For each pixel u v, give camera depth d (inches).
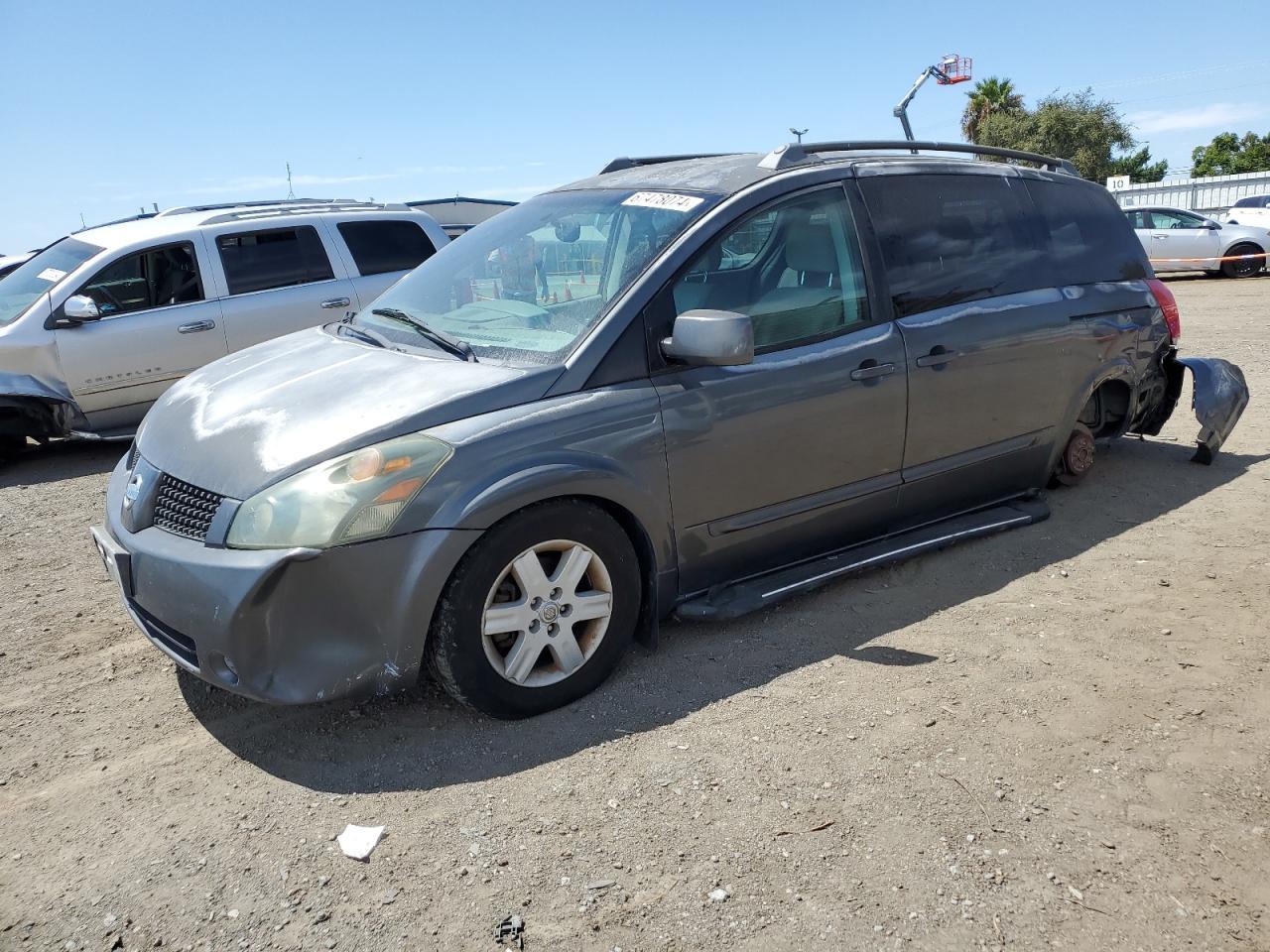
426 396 122.3
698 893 92.9
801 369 145.8
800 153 158.6
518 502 117.8
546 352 130.9
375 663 114.3
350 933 89.4
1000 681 131.2
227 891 95.6
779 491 147.1
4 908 94.1
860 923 88.5
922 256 166.7
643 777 111.7
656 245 139.3
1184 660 135.7
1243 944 85.3
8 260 432.1
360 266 334.0
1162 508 200.5
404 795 110.0
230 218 320.2
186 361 303.4
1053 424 189.2
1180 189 1316.4
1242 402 229.9
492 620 119.6
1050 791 107.1
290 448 116.9
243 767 117.4
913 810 104.3
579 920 90.0
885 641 144.3
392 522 112.0
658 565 135.5
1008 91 1971.0
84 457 307.1
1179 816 102.5
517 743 120.0
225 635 109.1
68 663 147.9
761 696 129.0
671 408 132.5
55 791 113.7
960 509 180.7
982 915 89.1
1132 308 204.7
